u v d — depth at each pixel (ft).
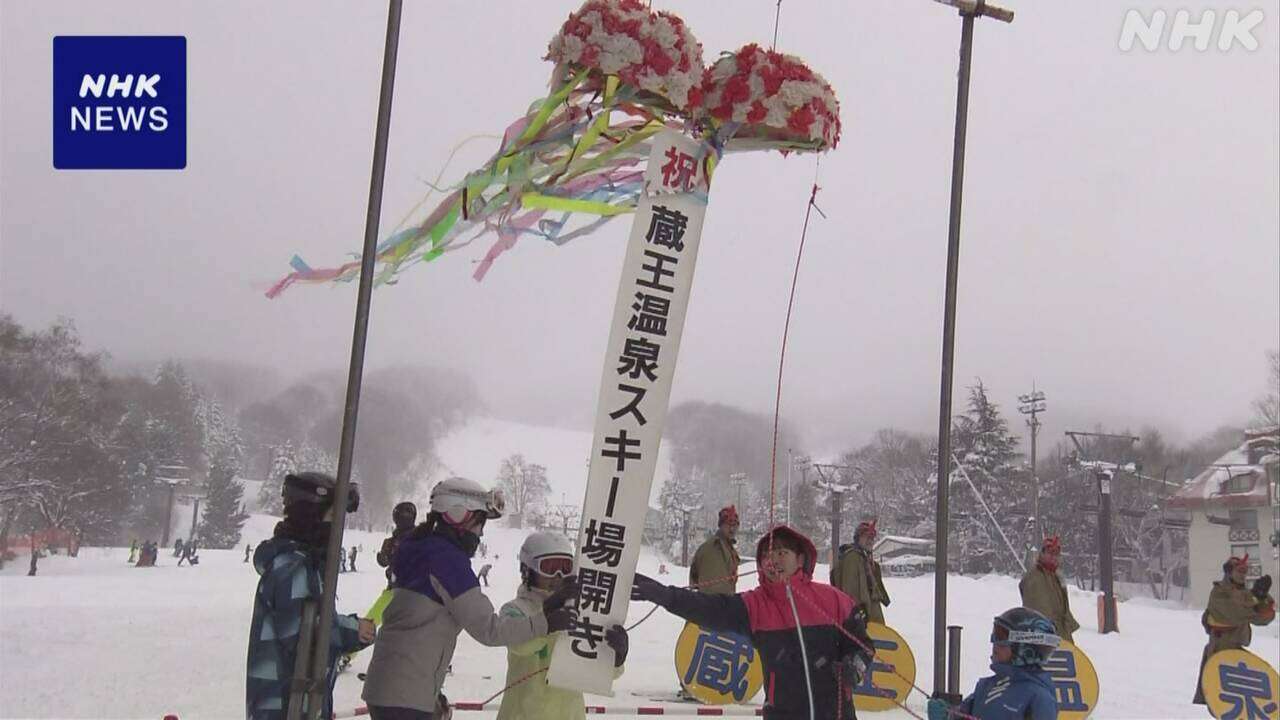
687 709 27.89
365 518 362.74
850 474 295.69
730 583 31.58
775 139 16.78
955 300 17.81
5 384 226.17
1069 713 31.14
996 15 18.44
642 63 15.21
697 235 15.47
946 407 17.60
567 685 13.96
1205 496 154.20
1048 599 32.58
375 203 14.14
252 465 515.91
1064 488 232.32
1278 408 181.78
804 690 14.05
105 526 258.37
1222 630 34.19
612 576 14.30
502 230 16.67
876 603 33.35
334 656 14.69
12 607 62.08
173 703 28.71
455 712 27.50
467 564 13.97
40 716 26.32
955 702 15.78
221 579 123.65
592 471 14.51
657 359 14.93
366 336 13.93
